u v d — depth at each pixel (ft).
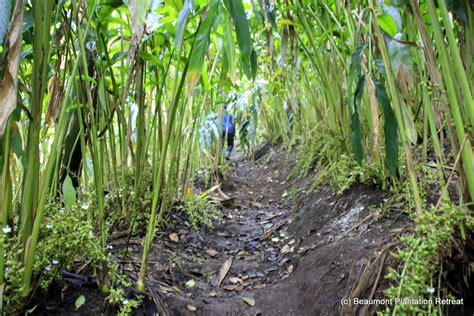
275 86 8.53
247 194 8.25
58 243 2.20
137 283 2.85
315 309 2.95
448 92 2.05
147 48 4.01
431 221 2.01
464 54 2.45
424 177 3.36
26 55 2.72
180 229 4.99
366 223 3.73
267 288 3.60
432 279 2.05
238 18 2.42
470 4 2.26
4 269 1.99
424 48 2.28
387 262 2.57
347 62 4.99
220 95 6.70
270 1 3.83
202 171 8.95
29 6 2.49
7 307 1.94
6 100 1.69
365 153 4.60
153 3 3.04
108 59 3.34
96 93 3.73
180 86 3.02
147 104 4.75
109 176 4.73
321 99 6.41
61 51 2.76
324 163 6.21
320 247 3.89
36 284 2.19
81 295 2.45
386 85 3.27
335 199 4.82
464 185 2.24
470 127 2.12
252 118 10.69
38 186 2.22
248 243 5.14
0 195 1.90
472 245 2.18
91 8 2.62
